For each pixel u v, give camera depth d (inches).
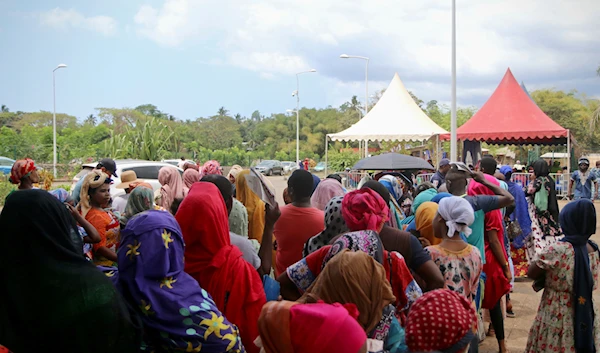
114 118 2721.5
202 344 107.2
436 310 85.2
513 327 254.7
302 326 84.6
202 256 133.0
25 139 1772.9
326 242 160.7
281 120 4244.6
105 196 188.2
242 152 2539.4
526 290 318.0
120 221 186.7
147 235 109.7
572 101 2637.8
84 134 2416.3
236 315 129.1
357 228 135.4
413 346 85.3
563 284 175.0
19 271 97.1
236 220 182.5
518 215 319.3
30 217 97.4
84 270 100.4
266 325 87.4
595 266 179.5
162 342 107.0
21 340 96.8
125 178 281.0
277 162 2121.1
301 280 132.3
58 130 2396.7
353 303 97.9
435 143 838.5
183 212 133.8
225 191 161.6
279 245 188.5
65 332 96.0
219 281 129.5
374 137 727.1
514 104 763.4
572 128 2470.5
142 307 106.7
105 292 99.4
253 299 131.1
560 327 175.6
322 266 129.2
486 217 205.5
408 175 354.6
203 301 111.1
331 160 1365.7
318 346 83.3
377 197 139.3
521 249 330.0
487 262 205.3
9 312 97.3
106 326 97.8
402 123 748.6
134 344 102.2
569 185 759.1
